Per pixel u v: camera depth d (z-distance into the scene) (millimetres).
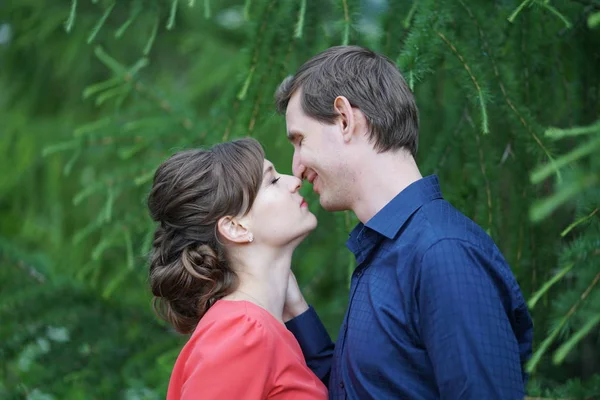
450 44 1512
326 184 1398
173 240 1455
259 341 1311
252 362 1299
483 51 1593
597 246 1150
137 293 2496
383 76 1372
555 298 1728
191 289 1439
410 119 1389
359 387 1271
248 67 1757
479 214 1653
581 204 1187
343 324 1367
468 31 1607
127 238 2020
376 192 1359
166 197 1440
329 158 1375
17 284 2436
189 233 1438
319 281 2543
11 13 3021
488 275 1203
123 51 3145
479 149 1682
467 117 1709
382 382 1244
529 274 1696
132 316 2434
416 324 1215
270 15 1749
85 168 3098
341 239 1854
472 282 1168
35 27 2998
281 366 1345
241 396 1286
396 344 1229
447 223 1253
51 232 3037
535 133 1532
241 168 1426
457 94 1727
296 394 1354
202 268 1416
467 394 1119
